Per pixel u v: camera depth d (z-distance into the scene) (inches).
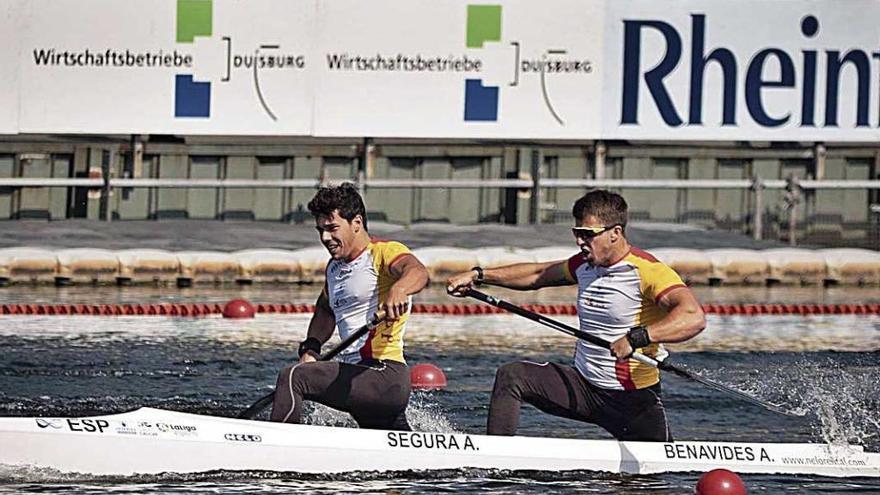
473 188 2775.6
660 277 1087.0
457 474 1109.7
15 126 2439.7
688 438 1284.4
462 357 1676.9
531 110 2502.5
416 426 1300.4
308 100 2472.9
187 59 2455.7
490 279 1163.3
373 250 1122.0
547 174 2802.7
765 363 1673.2
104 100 2450.8
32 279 2306.8
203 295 2203.5
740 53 2529.5
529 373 1141.1
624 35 2507.4
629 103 2519.7
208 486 1059.3
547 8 2486.5
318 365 1117.1
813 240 2832.2
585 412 1133.7
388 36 2472.9
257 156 2743.6
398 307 1057.5
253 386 1481.3
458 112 2493.8
